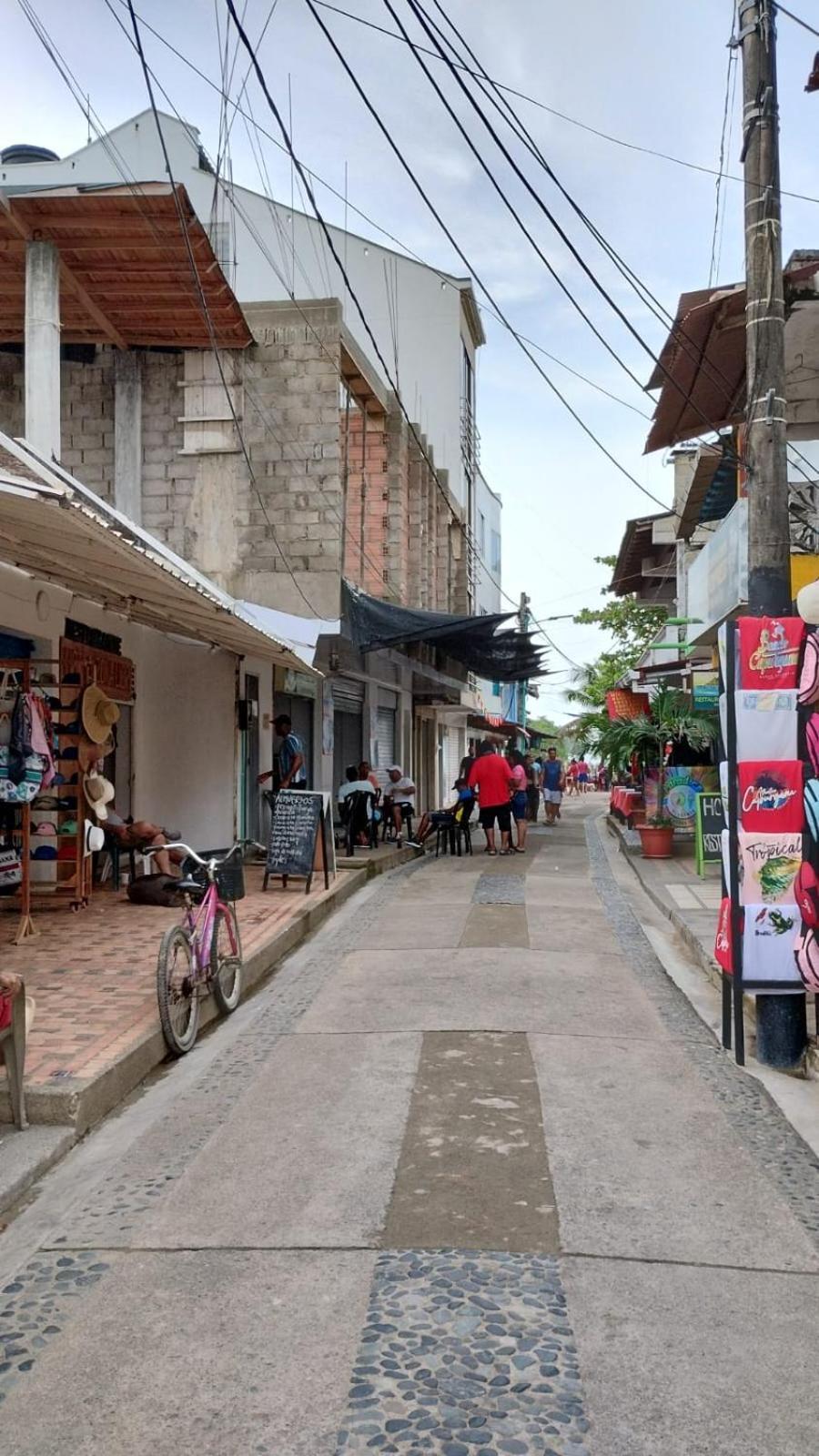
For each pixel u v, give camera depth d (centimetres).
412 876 1528
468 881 1454
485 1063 642
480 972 879
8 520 690
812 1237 429
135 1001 730
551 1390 327
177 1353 347
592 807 4222
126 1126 561
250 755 1585
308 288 2489
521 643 2042
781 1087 619
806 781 654
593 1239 423
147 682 1301
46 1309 375
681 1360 343
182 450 1571
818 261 1052
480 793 1891
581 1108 568
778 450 743
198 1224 437
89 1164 513
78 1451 302
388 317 2884
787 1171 494
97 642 1163
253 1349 349
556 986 838
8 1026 528
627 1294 382
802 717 656
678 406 1309
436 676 2312
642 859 1691
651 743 1723
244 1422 313
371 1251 412
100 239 1188
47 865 1097
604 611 3569
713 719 1705
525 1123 545
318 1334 356
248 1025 748
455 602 2877
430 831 1883
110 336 1518
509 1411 317
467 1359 342
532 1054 661
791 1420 316
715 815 1457
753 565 750
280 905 1159
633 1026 733
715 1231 432
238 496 1571
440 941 1014
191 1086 616
